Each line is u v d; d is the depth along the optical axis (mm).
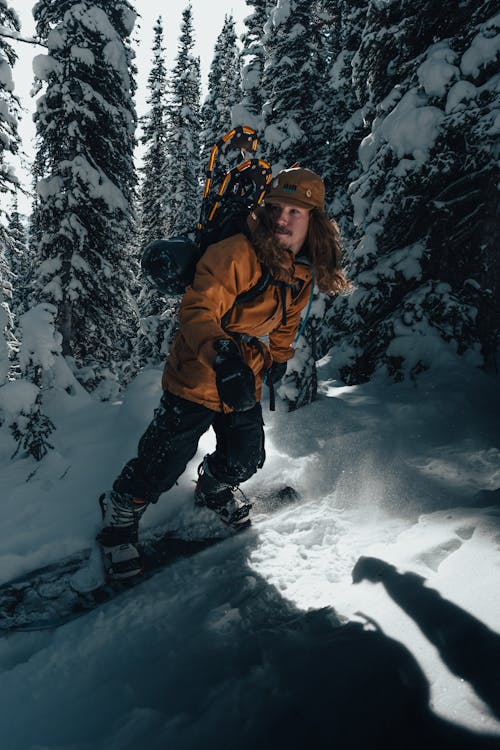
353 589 2012
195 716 1468
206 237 2252
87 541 2762
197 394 2289
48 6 14188
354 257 6586
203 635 1900
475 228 5449
